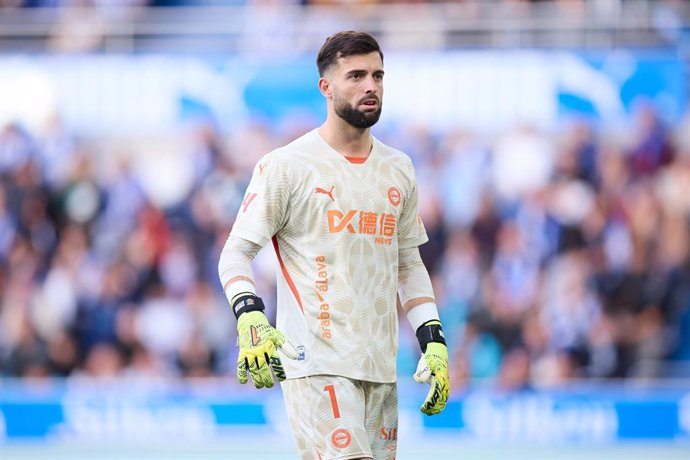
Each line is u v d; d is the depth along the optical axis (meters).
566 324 45.19
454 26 48.47
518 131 47.69
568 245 46.22
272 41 49.38
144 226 48.16
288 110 48.91
